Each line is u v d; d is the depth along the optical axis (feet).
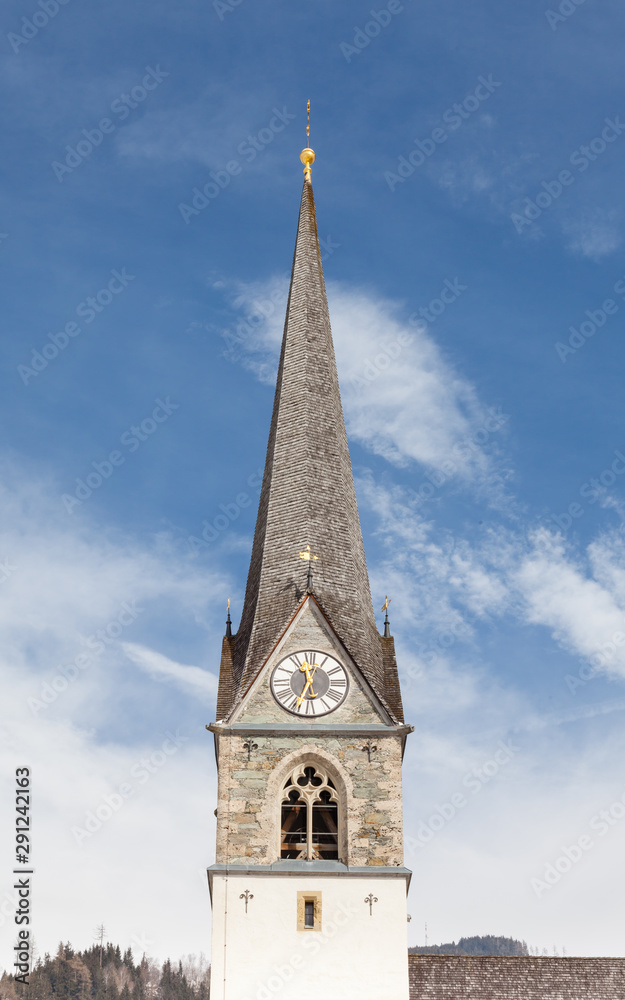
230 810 165.17
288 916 158.92
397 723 172.14
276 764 168.14
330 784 169.27
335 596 185.47
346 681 175.01
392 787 167.43
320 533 191.83
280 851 164.55
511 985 186.19
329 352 217.36
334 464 201.36
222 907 159.22
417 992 184.34
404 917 159.22
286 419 206.59
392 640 190.80
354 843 163.53
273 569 189.06
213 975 155.02
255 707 172.55
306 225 233.35
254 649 179.93
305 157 240.32
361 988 154.81
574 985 186.39
